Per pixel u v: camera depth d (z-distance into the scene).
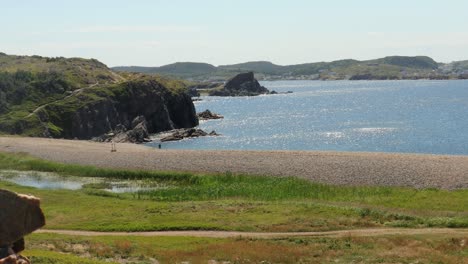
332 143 134.38
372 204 49.25
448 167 65.00
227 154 83.06
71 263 26.67
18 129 146.00
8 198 17.56
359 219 43.12
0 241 17.33
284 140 143.75
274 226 41.19
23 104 165.00
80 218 45.97
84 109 162.25
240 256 32.12
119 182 70.44
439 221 41.50
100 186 67.56
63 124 157.00
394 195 53.09
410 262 30.59
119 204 52.28
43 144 108.00
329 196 54.00
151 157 83.50
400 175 62.66
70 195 57.50
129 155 86.69
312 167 69.81
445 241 35.25
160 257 31.95
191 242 36.31
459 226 40.62
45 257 27.19
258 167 71.62
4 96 164.00
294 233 39.50
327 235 38.31
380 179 61.69
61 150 96.44
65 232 41.06
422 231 38.94
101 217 46.09
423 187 57.22
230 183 63.28
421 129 155.00
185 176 69.38
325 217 43.88
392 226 41.06
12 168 81.69
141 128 150.12
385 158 73.81
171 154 85.62
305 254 32.66
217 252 33.16
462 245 34.31
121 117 176.12
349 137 144.75
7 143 108.38
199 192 57.91
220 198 55.91
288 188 57.81
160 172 71.81
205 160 78.62
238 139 148.12
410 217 43.03
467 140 129.12
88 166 78.38
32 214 17.92
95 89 176.75
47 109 158.38
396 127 163.38
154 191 59.78
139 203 53.12
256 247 34.66
